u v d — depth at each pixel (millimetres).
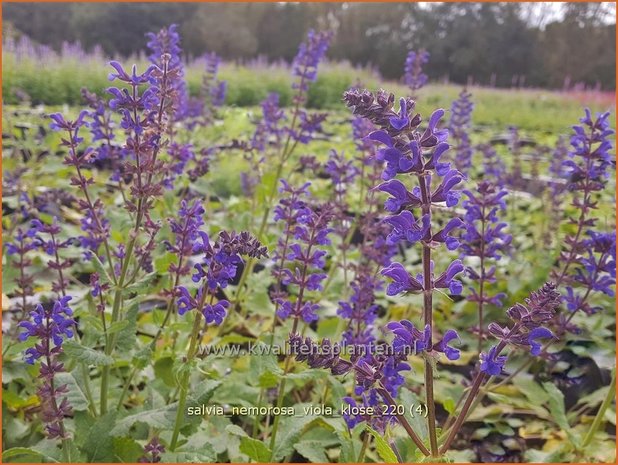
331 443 4156
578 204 4469
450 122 7852
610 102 29781
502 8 38906
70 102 22375
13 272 5730
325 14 38219
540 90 35594
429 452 2633
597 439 4684
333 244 6609
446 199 2525
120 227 4863
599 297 6324
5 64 21672
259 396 4230
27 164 10016
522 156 15016
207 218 7750
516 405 5172
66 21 35000
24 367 4457
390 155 2465
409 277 2600
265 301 5504
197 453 3385
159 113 3602
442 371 5637
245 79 25047
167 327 3941
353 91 2486
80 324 4977
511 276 6574
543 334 2514
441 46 37938
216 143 10812
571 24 39406
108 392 4289
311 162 5906
